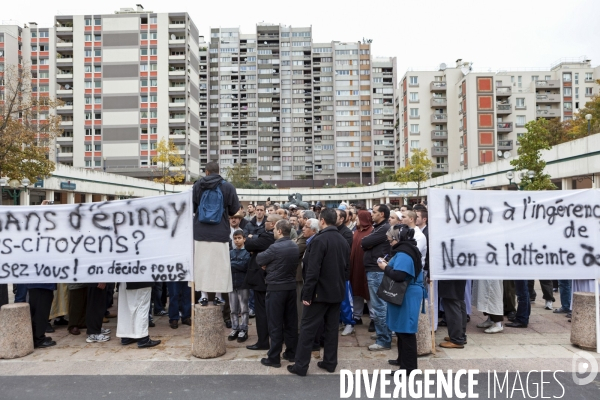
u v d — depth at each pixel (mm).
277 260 5125
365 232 6605
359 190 62062
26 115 21062
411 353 4629
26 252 5797
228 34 93875
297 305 5805
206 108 93062
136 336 5727
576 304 5703
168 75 67625
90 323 6031
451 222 5785
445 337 6062
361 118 90312
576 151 22328
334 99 90562
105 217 5809
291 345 5316
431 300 5605
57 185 30250
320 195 65688
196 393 4312
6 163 18891
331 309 4938
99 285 5984
